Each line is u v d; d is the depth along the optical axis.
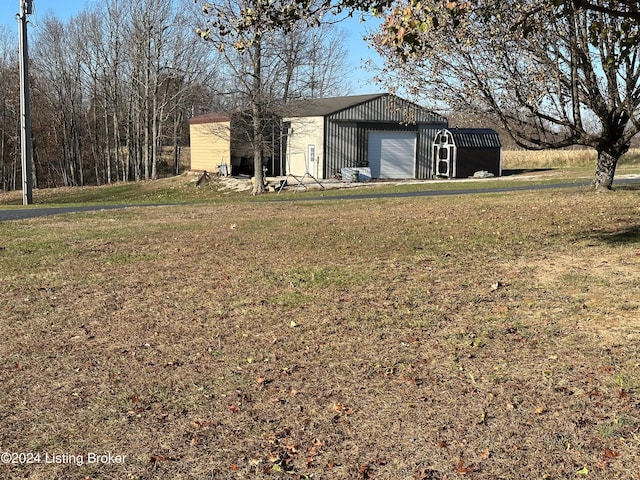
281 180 32.84
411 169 36.72
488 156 34.59
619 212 12.80
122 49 47.53
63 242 11.68
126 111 50.44
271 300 7.21
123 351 5.78
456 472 3.66
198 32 7.25
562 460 3.71
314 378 5.04
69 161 51.34
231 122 32.94
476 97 12.10
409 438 4.07
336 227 12.63
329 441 4.08
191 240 11.55
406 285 7.60
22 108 24.61
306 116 35.16
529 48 11.62
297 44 29.12
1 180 52.06
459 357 5.32
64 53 49.22
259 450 4.00
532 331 5.82
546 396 4.52
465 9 5.72
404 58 5.92
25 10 24.42
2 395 4.88
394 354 5.45
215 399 4.73
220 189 32.06
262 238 11.48
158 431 4.29
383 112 35.50
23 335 6.27
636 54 12.55
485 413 4.32
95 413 4.56
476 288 7.34
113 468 3.85
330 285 7.73
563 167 41.69
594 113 14.17
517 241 10.05
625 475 3.51
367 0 6.66
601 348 5.30
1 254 10.52
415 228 12.04
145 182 39.16
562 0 6.40
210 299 7.36
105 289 7.99
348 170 33.22
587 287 7.08
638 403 4.31
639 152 45.72
